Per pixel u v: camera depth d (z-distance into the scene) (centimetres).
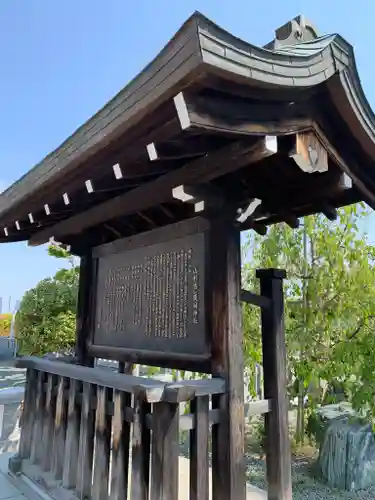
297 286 413
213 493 185
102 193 231
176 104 124
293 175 210
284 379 232
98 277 308
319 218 408
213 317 201
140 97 136
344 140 181
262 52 128
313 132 166
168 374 538
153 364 234
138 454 185
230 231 205
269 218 261
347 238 391
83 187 205
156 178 201
